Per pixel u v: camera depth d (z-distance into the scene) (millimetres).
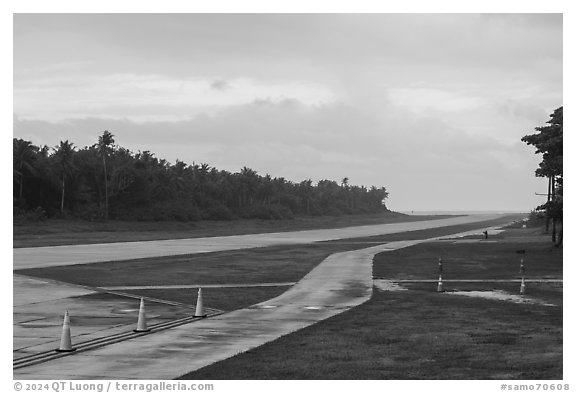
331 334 21406
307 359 17453
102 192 139125
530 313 26438
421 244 77500
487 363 16719
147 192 143625
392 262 52812
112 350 18969
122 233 111562
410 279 41188
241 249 68688
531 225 139875
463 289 35844
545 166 61250
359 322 24094
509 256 59469
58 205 128625
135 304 29109
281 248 70438
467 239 91812
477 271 46562
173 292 33656
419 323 23828
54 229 110812
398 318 25125
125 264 49031
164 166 160500
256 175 196000
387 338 20578
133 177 140875
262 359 17484
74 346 19469
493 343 19609
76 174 131500
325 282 39219
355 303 30250
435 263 52375
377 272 45062
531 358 17234
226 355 18297
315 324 23562
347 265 50000
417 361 17141
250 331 22438
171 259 54438
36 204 126438
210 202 164500
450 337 20734
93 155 141875
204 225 143875
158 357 18000
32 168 124062
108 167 140250
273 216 183000
